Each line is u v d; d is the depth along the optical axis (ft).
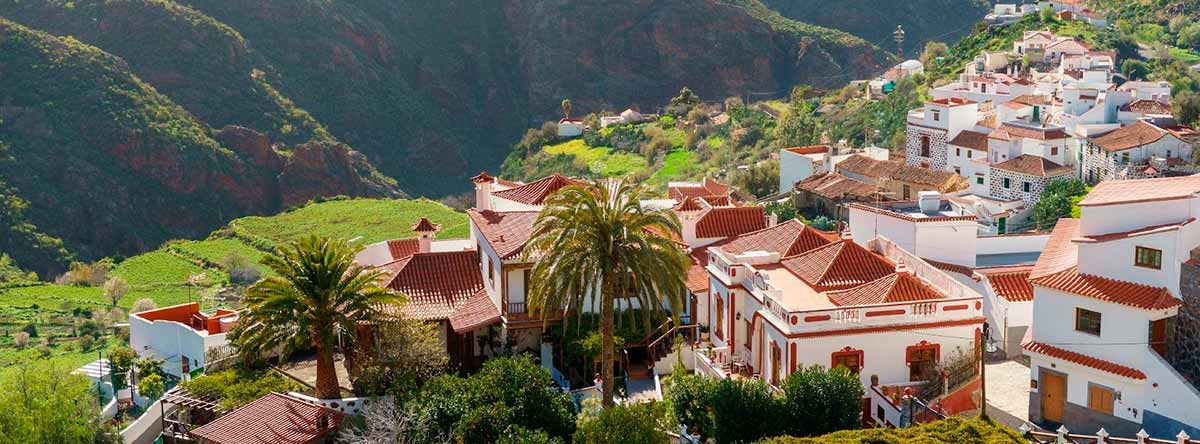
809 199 340.18
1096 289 137.49
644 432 135.85
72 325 353.72
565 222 150.20
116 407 202.90
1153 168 288.30
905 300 153.58
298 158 621.31
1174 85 480.64
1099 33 547.08
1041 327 144.15
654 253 150.00
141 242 529.04
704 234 207.51
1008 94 395.96
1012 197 311.47
